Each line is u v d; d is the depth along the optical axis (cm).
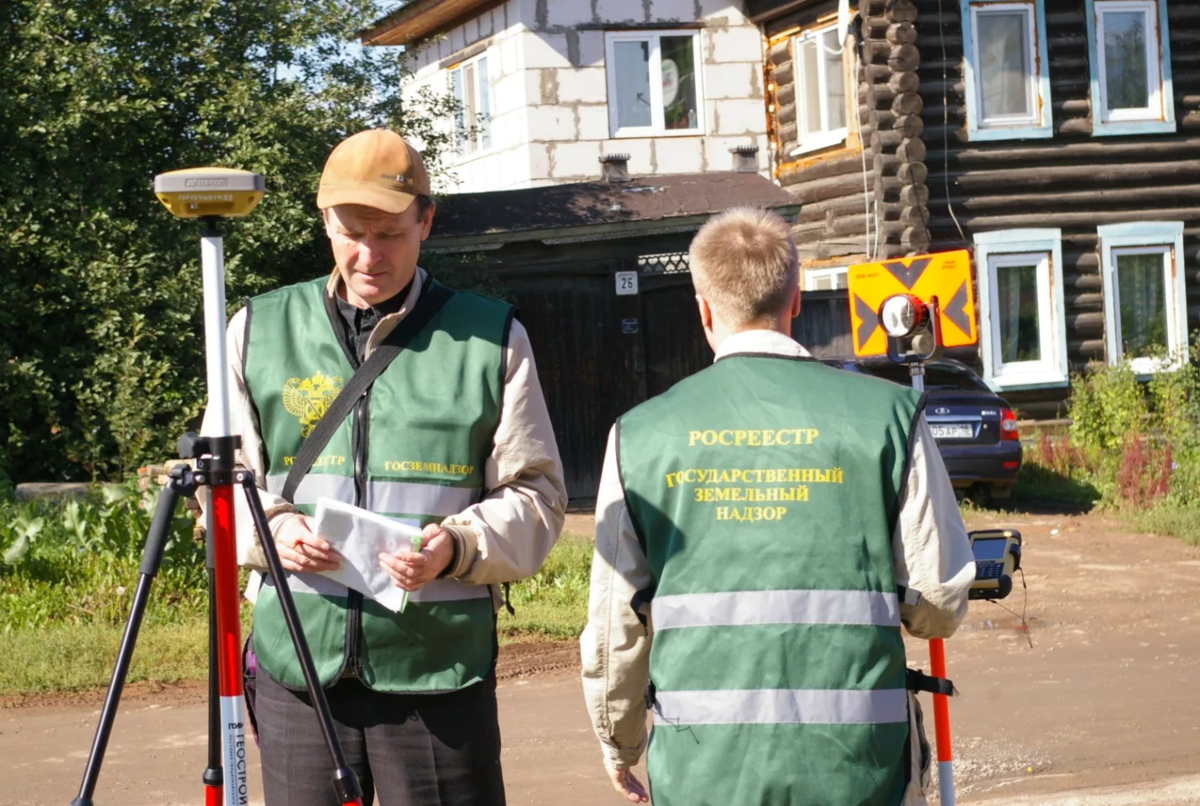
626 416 290
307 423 323
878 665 267
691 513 276
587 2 1984
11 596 852
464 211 1577
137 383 1326
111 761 608
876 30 1750
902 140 1742
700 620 271
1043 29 1791
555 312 1553
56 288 1334
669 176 1722
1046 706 701
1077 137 1805
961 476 1412
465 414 320
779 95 2002
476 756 321
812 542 270
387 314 327
